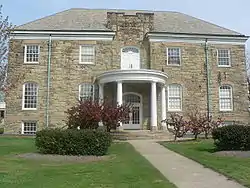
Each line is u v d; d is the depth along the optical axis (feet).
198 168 37.37
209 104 98.02
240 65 101.50
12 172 35.09
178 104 97.14
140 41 100.48
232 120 98.43
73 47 96.78
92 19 106.32
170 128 90.74
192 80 98.58
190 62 99.14
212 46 101.04
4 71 76.48
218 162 41.01
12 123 93.35
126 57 99.55
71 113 68.33
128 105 75.56
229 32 104.73
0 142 69.62
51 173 34.65
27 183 29.60
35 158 46.26
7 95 94.12
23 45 96.27
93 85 95.61
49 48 96.22
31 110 93.71
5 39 76.48
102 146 49.67
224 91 100.12
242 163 40.11
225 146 53.01
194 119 75.66
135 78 85.97
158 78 88.58
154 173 34.32
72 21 104.12
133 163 41.22
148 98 96.68
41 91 94.43
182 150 54.54
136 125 95.61
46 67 95.50
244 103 99.81
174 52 98.99
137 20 101.45
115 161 43.68
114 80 87.20
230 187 27.63
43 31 96.22
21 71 95.09
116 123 67.87
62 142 49.39
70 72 95.61
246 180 29.91
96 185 28.84
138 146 61.41
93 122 66.69
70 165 40.68
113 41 99.30
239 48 102.17
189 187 27.86
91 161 44.24
